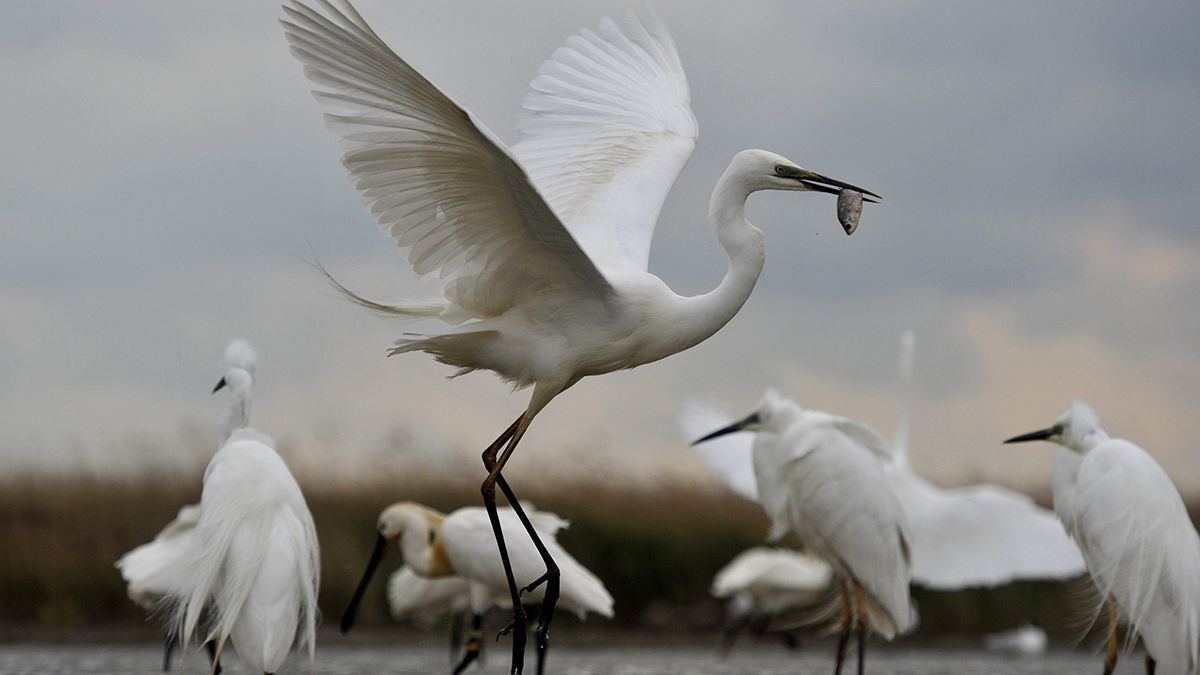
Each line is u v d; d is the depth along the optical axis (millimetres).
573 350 10047
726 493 23172
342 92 8312
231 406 11945
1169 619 11844
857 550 14734
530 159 10883
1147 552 11828
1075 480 13250
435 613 16922
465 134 8383
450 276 9531
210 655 12945
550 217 8914
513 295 9828
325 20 8031
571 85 11148
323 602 20234
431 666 16875
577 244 9188
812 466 14828
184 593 10828
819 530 14891
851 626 15289
